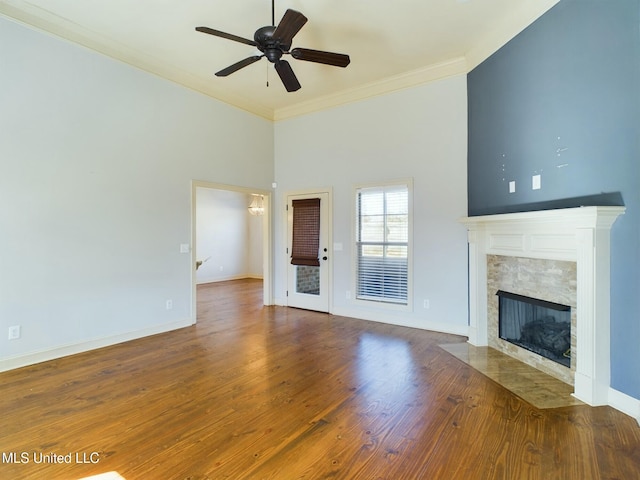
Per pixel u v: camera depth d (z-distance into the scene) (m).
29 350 3.23
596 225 2.38
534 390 2.69
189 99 4.61
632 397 2.31
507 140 3.41
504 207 3.46
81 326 3.59
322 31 3.55
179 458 1.88
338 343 3.88
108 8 3.20
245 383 2.84
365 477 1.74
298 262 5.64
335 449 1.96
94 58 3.66
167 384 2.82
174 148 4.45
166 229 4.38
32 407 2.45
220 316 5.20
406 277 4.64
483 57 3.77
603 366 2.45
